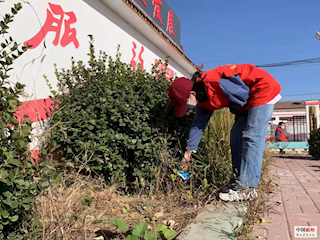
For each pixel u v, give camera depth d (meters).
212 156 3.61
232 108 3.39
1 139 1.71
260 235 2.44
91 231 2.45
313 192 4.09
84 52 5.91
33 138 2.14
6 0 4.09
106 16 6.84
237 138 3.45
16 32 4.23
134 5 7.41
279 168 6.88
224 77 3.03
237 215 2.76
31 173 1.87
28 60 4.39
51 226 2.06
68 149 3.36
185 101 3.19
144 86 3.67
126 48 7.83
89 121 3.42
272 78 3.12
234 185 3.21
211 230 2.38
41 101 4.53
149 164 3.38
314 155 10.77
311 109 16.20
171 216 2.87
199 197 3.18
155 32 8.66
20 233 1.88
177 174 3.38
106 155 3.35
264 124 3.12
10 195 1.66
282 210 3.22
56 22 5.08
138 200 3.26
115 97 3.60
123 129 3.46
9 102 1.78
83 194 2.98
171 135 3.50
